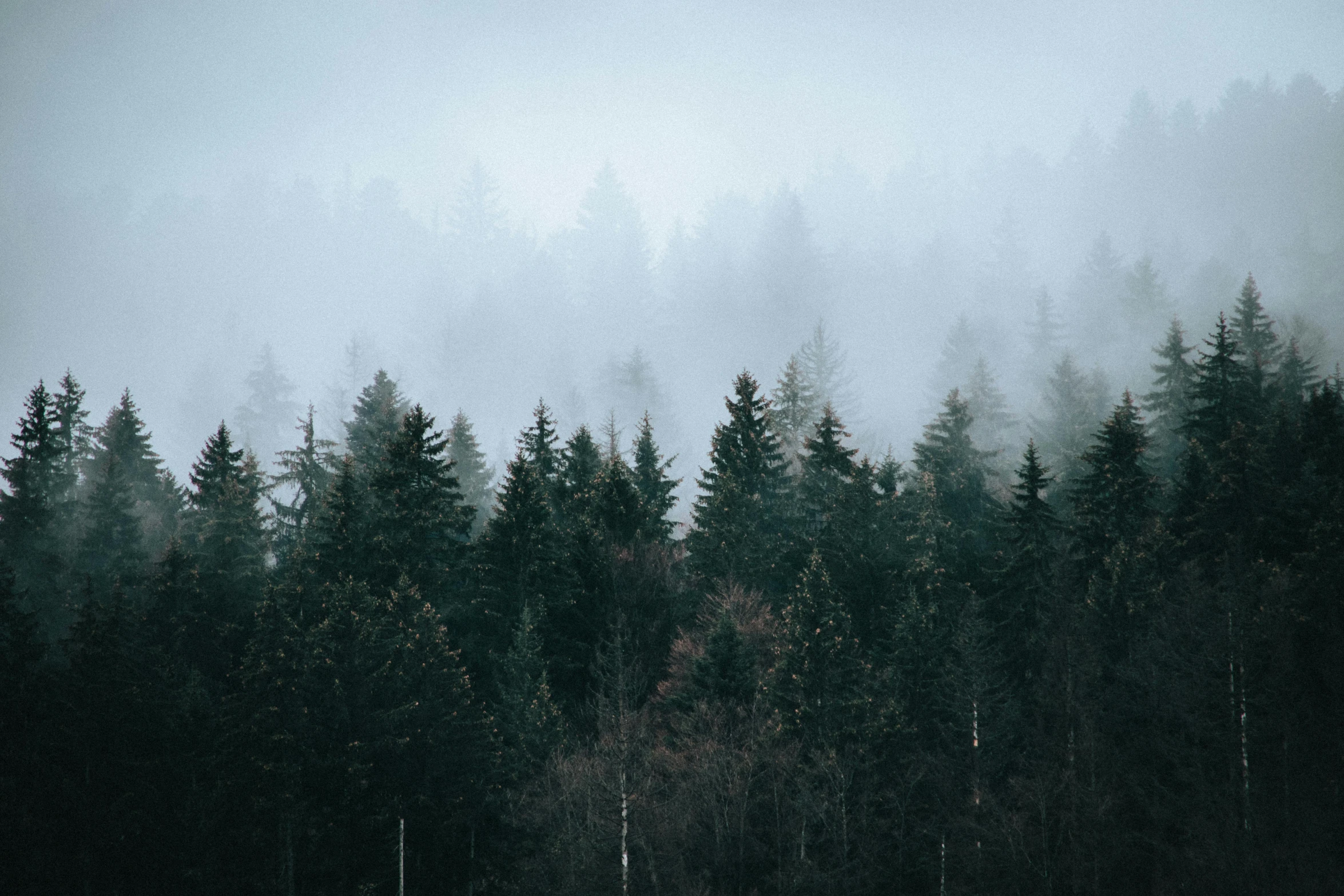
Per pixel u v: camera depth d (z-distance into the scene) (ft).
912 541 132.87
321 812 90.89
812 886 96.12
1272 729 97.81
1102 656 112.47
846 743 105.60
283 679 95.14
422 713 96.73
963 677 109.19
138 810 89.66
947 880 99.60
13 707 89.15
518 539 126.62
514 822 97.04
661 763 104.37
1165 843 97.96
